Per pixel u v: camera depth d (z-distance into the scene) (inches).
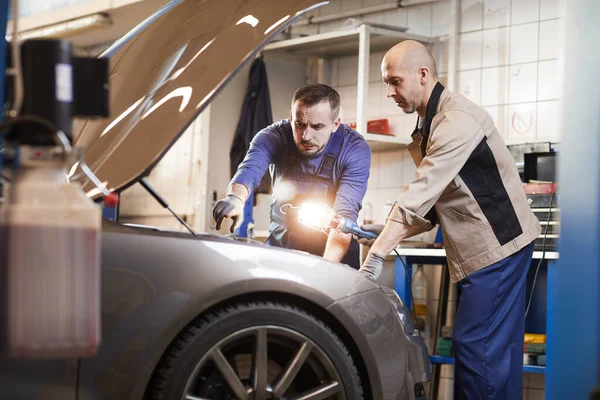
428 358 114.4
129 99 117.2
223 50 113.0
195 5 128.0
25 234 56.5
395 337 107.2
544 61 209.3
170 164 291.4
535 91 210.5
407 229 123.6
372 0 246.5
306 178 144.6
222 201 137.1
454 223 127.5
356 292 104.7
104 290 92.7
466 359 126.8
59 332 56.7
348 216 139.0
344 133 144.8
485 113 126.0
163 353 96.2
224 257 98.3
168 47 122.6
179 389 95.0
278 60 257.0
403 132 238.4
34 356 56.6
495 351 125.8
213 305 98.3
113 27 286.2
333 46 243.9
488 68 219.1
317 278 102.3
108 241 94.7
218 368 97.2
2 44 69.5
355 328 103.3
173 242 97.0
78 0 275.1
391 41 233.1
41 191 58.6
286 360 104.1
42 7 289.4
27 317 56.2
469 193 125.0
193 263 96.7
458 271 128.3
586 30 59.2
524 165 180.1
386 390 105.3
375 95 245.6
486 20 220.1
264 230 248.7
